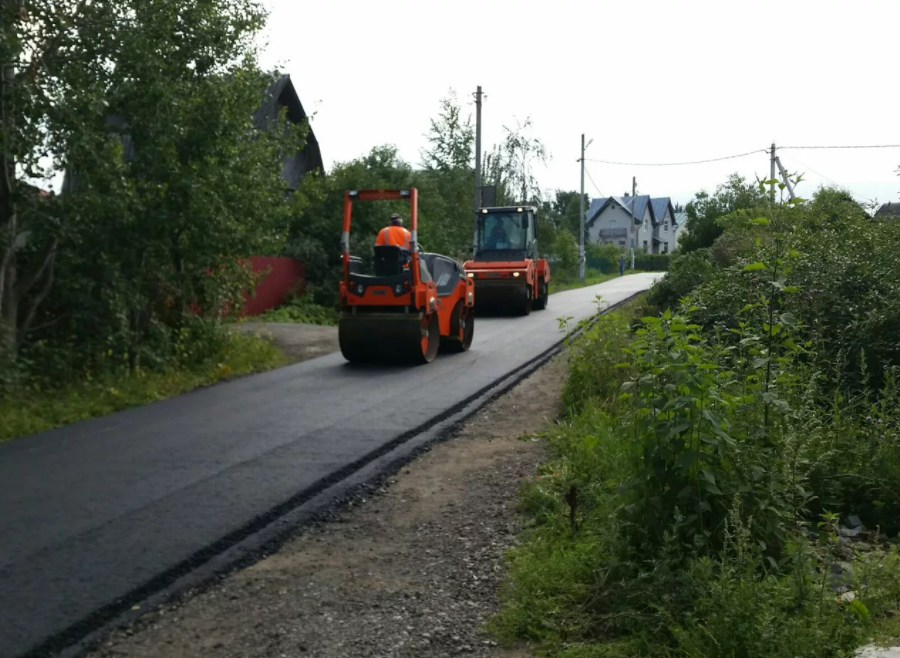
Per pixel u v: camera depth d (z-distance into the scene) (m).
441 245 34.97
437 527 6.08
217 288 14.62
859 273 9.89
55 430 9.39
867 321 8.84
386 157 33.69
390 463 7.78
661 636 4.09
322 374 13.34
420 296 13.88
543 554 5.21
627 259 79.25
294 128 16.19
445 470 7.64
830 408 8.01
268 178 14.93
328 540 5.89
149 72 12.62
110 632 4.44
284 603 4.80
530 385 12.07
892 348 8.74
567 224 75.44
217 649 4.25
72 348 12.24
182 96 13.33
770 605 3.96
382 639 4.31
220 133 13.63
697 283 16.88
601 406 9.21
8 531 5.94
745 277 10.85
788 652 3.67
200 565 5.36
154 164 12.98
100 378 11.84
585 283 49.38
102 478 7.31
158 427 9.48
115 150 12.21
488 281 24.16
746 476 4.93
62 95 11.36
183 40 13.60
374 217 27.91
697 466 4.89
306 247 26.44
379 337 13.86
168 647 4.28
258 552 5.60
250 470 7.53
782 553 4.79
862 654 3.62
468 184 42.06
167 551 5.53
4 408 9.98
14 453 8.28
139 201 12.35
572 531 5.48
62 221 11.85
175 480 7.23
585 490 6.30
